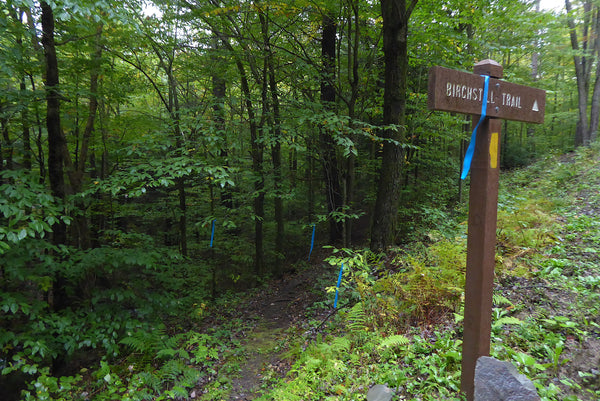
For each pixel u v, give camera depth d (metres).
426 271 4.52
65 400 4.17
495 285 4.37
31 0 3.91
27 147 6.90
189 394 4.38
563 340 3.17
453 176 11.97
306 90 8.29
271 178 7.76
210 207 9.77
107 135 7.73
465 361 2.56
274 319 6.61
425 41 7.69
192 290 7.82
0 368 4.55
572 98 18.98
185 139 6.09
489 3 7.98
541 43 10.88
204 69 7.69
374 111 8.19
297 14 7.46
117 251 5.38
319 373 3.76
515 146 17.84
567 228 5.66
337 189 9.96
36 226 3.78
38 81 7.88
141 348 4.94
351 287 5.37
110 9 4.11
